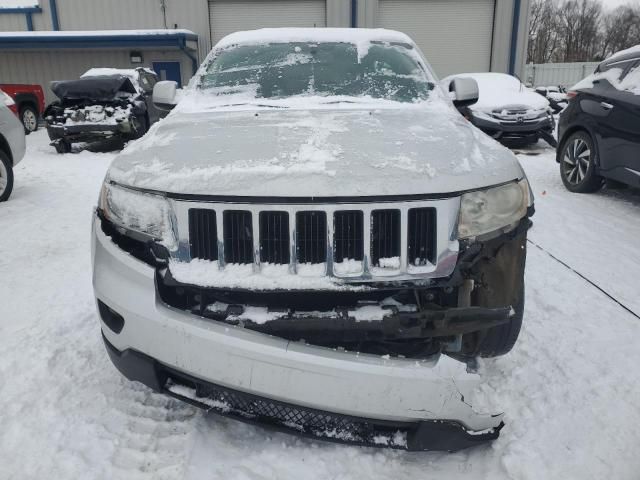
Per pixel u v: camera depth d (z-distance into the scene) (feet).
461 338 6.68
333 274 5.98
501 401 7.70
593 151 18.90
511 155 7.47
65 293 11.39
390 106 9.27
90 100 32.07
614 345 9.18
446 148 6.97
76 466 6.46
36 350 9.04
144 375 6.46
